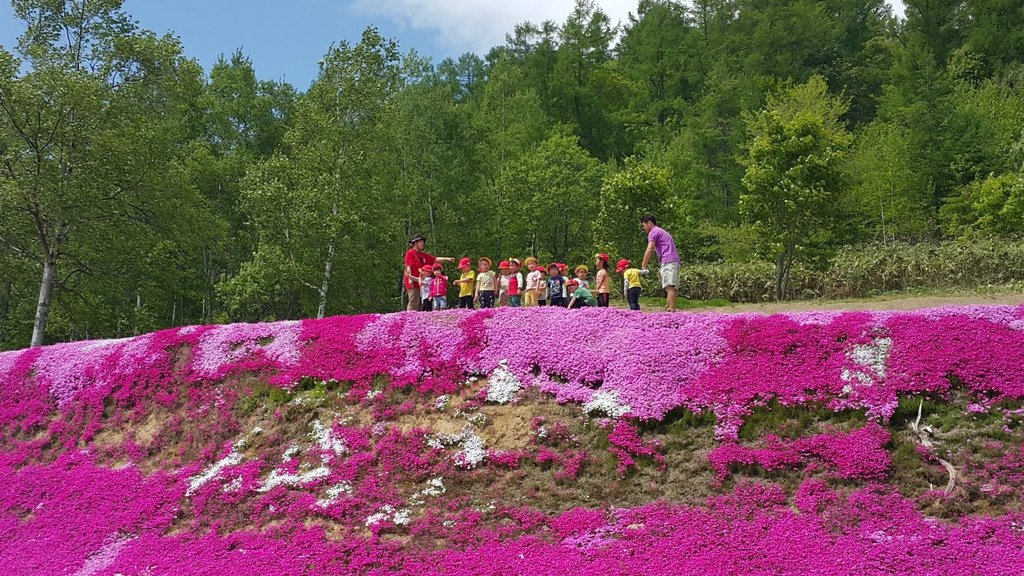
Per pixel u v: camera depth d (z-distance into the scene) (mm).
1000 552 8523
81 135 25906
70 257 27938
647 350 13312
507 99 51562
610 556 9430
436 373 14477
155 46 27828
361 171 31359
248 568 10297
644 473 11320
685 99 61219
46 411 17375
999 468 10008
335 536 10922
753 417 11828
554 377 13680
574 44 63625
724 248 33438
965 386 11500
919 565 8453
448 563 9750
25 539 12820
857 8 67500
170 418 15547
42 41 27469
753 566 8852
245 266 31000
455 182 36969
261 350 16359
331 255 30281
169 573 10586
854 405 11508
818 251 25609
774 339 12930
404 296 36375
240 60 48000
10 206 25156
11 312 34125
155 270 30219
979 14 56438
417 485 11883
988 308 12805
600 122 57938
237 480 12812
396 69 33500
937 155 38281
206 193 39688
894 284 25500
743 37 62188
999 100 42406
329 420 14000
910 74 48906
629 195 30891
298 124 32812
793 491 10438
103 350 18406
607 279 18125
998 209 30859
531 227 39531
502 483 11656
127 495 13305
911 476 10211
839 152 26062
